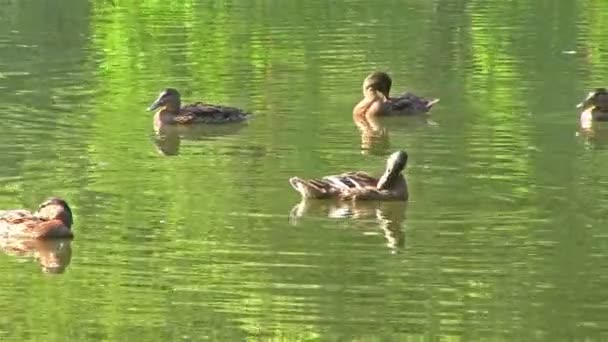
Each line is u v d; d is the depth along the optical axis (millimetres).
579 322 14203
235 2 42406
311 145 22984
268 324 14273
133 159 21844
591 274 15734
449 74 29734
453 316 14438
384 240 17156
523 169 20969
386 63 31062
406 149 22547
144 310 14758
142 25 37812
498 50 32812
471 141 23125
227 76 29656
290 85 28500
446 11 39844
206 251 16734
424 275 15789
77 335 14094
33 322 14461
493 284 15438
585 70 29922
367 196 18922
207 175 20703
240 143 23172
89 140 23312
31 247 17156
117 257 16562
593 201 18922
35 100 27000
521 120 24844
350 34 35406
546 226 17703
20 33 36625
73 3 43094
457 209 18641
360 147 22812
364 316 14461
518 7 40688
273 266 16125
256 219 18141
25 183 20172
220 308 14766
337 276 15781
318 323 14281
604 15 38531
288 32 35812
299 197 19297
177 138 23609
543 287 15320
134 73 30156
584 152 22109
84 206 18844
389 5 41156
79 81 29141
